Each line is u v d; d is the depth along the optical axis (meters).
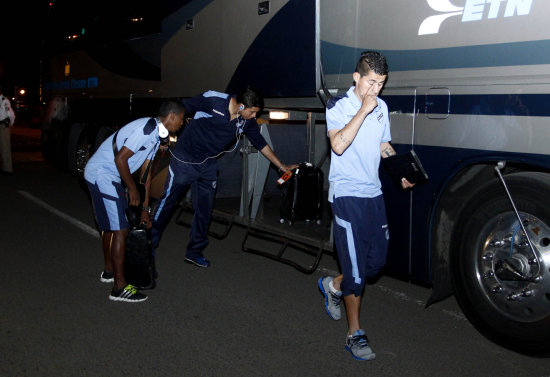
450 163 3.99
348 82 4.73
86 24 9.42
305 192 5.76
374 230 3.73
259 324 4.26
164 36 7.18
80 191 9.55
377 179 3.69
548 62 3.43
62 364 3.58
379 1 4.39
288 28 5.25
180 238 6.74
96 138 9.12
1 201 8.59
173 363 3.62
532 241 3.62
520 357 3.76
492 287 3.85
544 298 3.58
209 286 5.08
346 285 3.70
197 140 5.16
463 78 3.86
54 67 10.94
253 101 4.89
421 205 4.23
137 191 4.49
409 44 4.18
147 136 4.31
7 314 4.36
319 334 4.10
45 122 11.48
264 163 5.97
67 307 4.52
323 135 6.76
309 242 5.30
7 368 3.51
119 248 4.59
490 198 3.83
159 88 7.39
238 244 6.51
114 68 8.57
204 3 6.38
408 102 4.21
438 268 4.26
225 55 6.11
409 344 3.95
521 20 3.54
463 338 4.05
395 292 5.00
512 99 3.61
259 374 3.50
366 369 3.59
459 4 3.85
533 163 3.53
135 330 4.11
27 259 5.75
